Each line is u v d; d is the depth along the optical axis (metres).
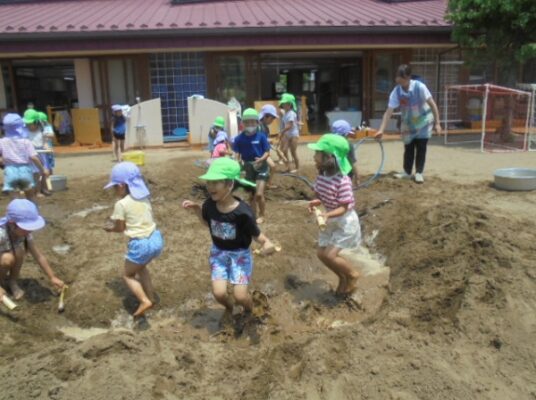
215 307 5.32
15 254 5.07
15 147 7.38
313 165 11.39
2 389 3.55
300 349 4.10
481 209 6.92
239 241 4.64
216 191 4.37
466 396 3.47
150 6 19.14
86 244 6.87
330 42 15.38
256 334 4.73
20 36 13.94
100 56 16.05
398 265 5.86
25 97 19.69
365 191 8.66
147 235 4.90
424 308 4.70
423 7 18.98
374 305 5.32
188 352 4.17
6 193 9.26
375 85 17.45
